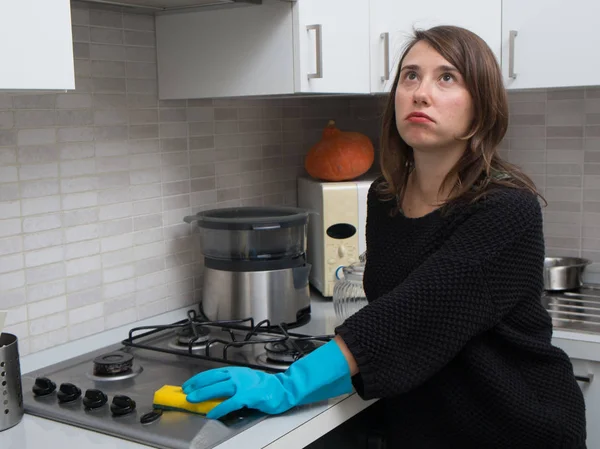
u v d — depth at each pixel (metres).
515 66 1.97
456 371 1.38
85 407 1.38
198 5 1.86
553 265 2.30
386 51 2.02
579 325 1.90
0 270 1.61
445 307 1.25
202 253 1.99
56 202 1.72
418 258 1.38
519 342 1.36
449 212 1.35
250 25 1.82
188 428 1.28
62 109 1.72
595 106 2.25
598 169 2.27
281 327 1.76
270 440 1.24
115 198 1.87
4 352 1.30
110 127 1.84
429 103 1.33
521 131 2.37
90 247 1.81
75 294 1.78
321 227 2.20
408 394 1.45
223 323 1.76
